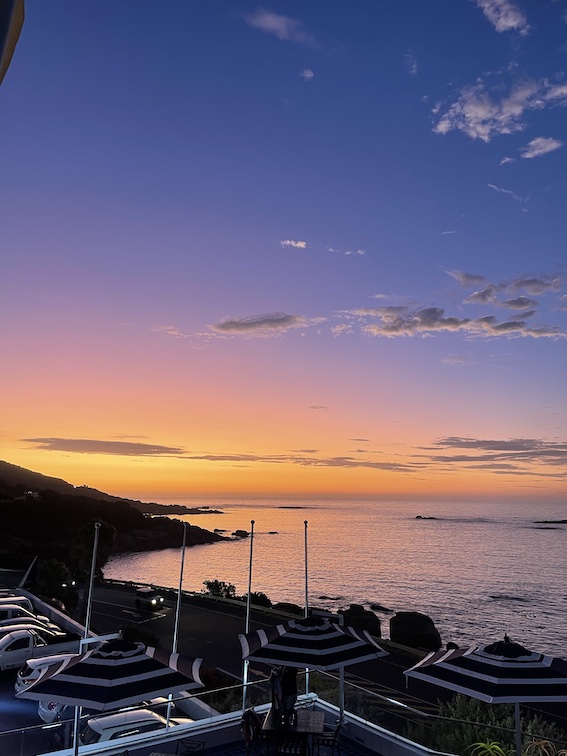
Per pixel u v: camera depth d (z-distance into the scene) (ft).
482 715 61.36
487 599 563.89
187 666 38.93
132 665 37.37
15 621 110.93
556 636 413.80
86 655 38.93
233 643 161.79
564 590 623.36
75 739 41.65
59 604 159.53
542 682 34.94
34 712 74.69
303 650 41.73
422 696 119.65
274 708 45.47
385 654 42.57
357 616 267.18
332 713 50.88
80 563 241.76
